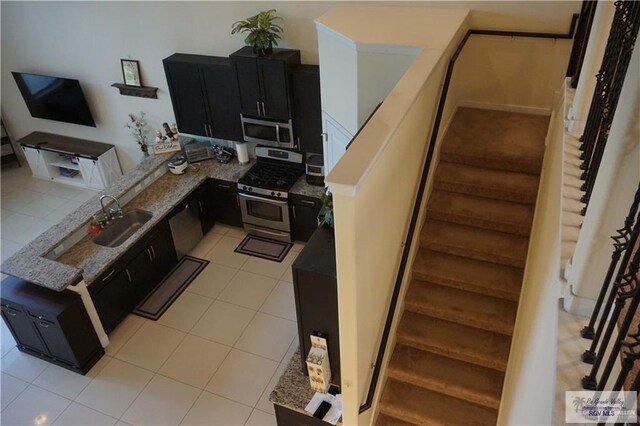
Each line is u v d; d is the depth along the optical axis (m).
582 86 2.61
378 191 2.46
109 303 4.88
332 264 3.18
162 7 5.80
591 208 1.50
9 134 8.28
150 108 6.76
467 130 4.39
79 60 6.73
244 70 5.32
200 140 6.74
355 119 4.05
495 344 3.52
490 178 4.01
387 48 3.52
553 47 4.21
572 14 4.00
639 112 1.25
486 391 3.37
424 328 3.67
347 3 4.89
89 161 7.28
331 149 4.82
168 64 5.77
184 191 5.83
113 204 5.48
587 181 2.08
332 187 1.97
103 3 6.08
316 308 3.29
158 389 4.44
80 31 6.44
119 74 6.62
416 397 3.50
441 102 3.57
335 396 3.52
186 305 5.32
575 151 2.50
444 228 3.98
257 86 5.38
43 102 7.29
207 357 4.72
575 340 1.52
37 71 7.14
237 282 5.61
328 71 4.30
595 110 2.29
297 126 5.59
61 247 4.88
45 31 6.67
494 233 3.89
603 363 1.44
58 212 7.20
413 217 3.53
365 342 2.86
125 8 6.00
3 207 7.34
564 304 1.65
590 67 2.54
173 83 5.91
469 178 4.03
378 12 4.41
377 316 3.10
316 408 3.44
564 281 1.72
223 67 5.52
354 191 1.95
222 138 6.14
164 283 5.62
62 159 7.86
